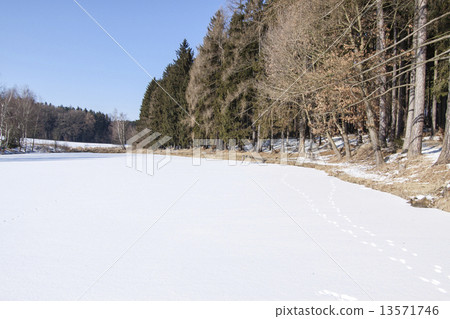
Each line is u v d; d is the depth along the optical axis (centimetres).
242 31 2908
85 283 333
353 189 979
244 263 386
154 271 363
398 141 1842
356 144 2231
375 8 1520
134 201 780
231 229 534
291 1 2114
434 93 1764
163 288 321
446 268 370
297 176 1362
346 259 398
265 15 2716
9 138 4538
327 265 379
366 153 1738
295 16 1766
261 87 2264
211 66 3275
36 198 819
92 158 2780
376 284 330
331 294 309
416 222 578
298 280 339
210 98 3266
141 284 330
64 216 625
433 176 916
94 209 689
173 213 652
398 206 719
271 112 2341
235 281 337
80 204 742
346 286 325
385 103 1712
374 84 1546
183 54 4303
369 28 1670
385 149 1638
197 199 809
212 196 854
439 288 321
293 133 3434
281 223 572
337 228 540
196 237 490
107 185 1067
